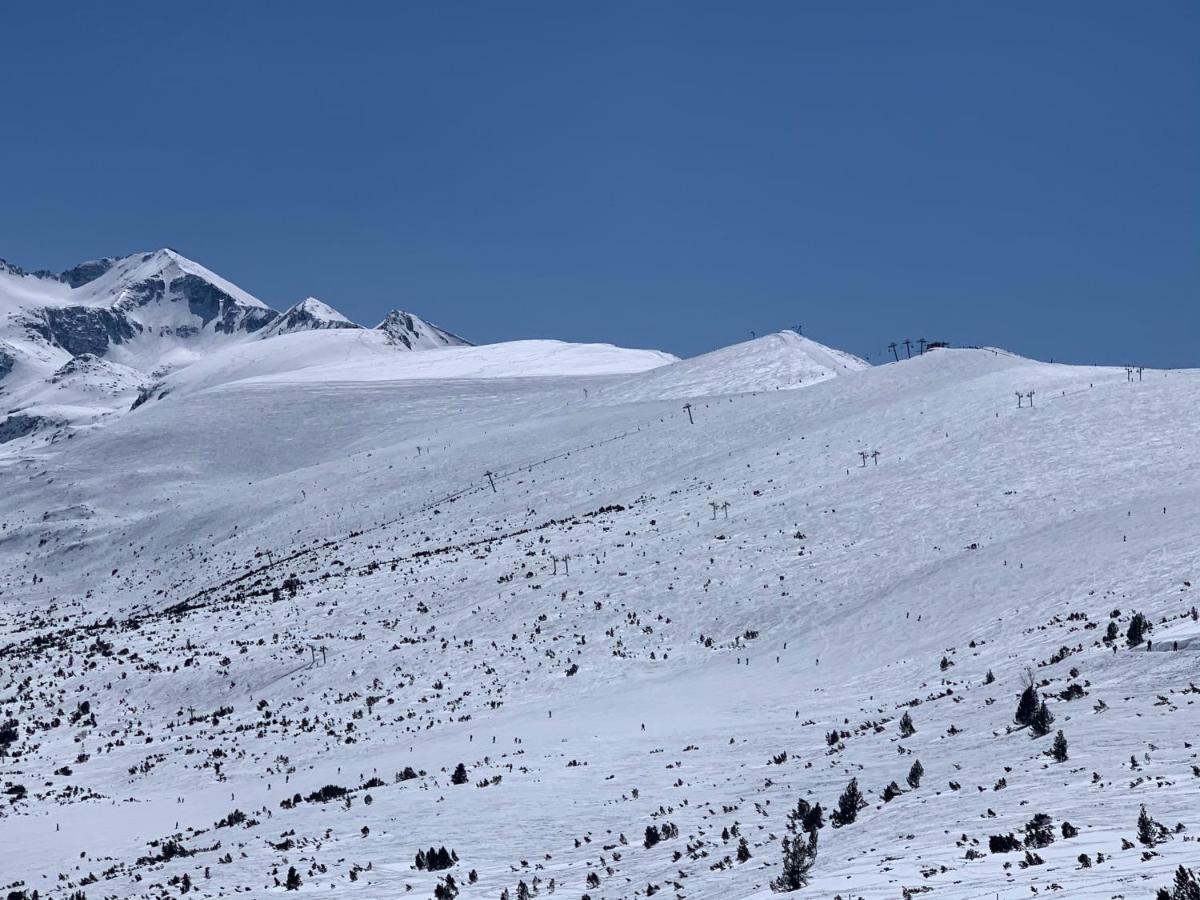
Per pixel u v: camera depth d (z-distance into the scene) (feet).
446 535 399.44
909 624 202.80
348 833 127.54
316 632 274.16
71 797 192.85
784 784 114.73
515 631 246.06
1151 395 332.60
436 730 195.52
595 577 271.49
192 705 244.22
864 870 66.59
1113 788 73.82
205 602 388.98
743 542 276.21
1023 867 57.11
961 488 282.77
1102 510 241.35
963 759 101.86
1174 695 104.94
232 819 156.66
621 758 150.30
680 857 90.38
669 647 222.48
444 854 105.09
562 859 101.09
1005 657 161.99
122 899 112.37
